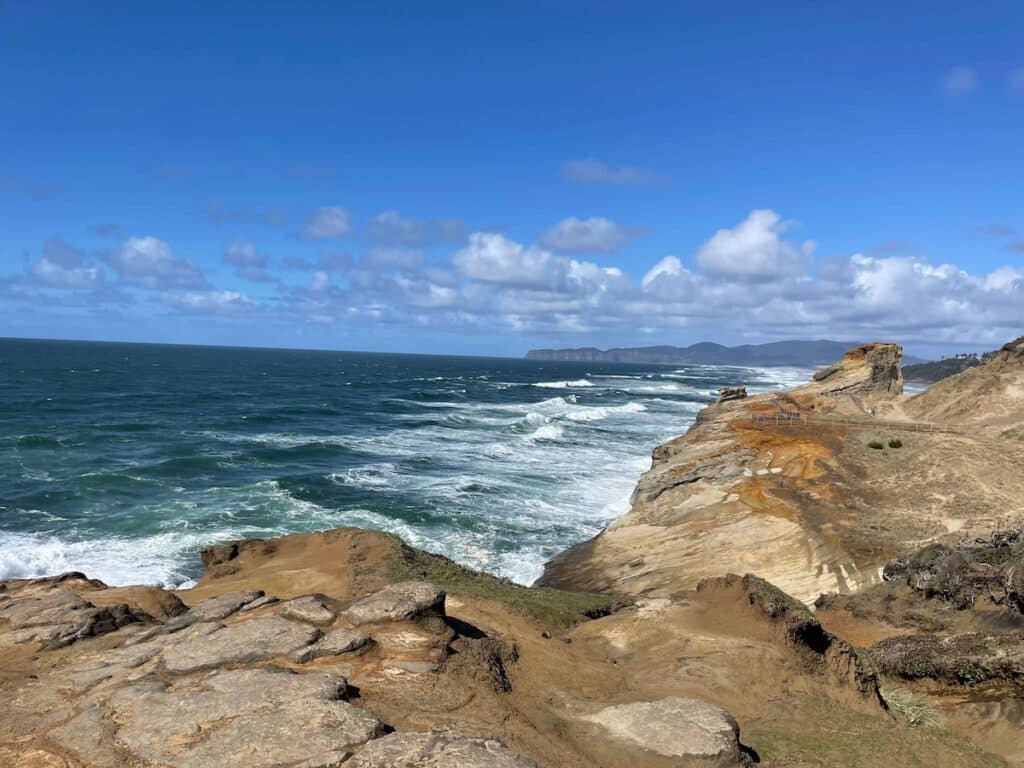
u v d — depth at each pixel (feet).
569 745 19.51
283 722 17.58
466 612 32.91
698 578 59.93
